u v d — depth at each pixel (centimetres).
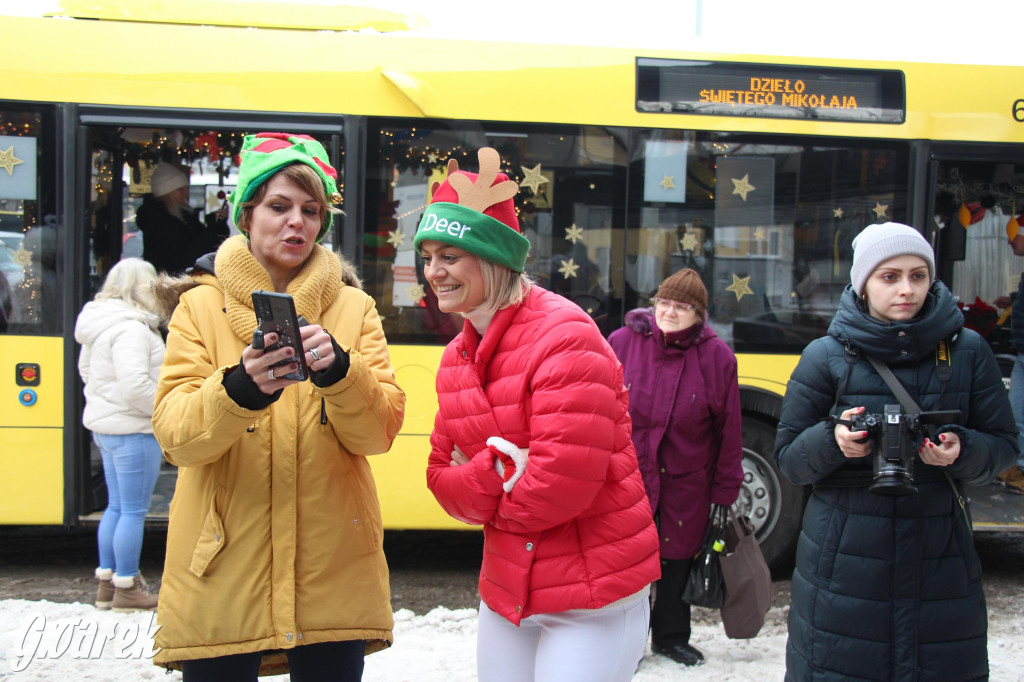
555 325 224
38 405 534
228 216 548
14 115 532
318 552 234
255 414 216
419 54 543
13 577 549
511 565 235
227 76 534
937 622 266
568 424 215
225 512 231
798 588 284
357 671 244
